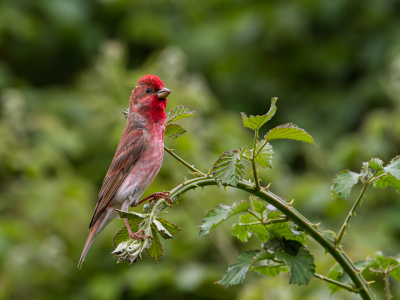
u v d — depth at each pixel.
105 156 11.79
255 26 15.01
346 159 11.09
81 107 12.43
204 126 11.45
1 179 10.96
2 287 9.59
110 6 14.44
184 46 14.98
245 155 4.50
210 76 14.92
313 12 15.14
